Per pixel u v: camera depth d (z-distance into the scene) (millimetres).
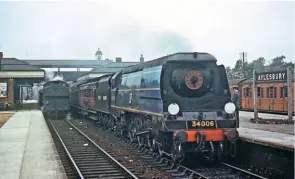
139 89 13562
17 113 36000
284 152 9859
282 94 24281
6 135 17734
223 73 11508
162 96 11070
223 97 11453
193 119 10859
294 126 15672
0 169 9781
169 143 11367
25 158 11477
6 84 40438
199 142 10539
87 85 29047
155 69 11953
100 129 22953
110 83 19719
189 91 11164
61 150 14789
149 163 11617
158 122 11227
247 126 15836
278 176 10086
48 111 32906
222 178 9656
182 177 9758
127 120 16531
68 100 33375
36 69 41031
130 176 9789
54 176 8969
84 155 13477
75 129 22719
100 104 22703
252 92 28703
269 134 12344
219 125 10906
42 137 16938
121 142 16750
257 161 11125
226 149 11391
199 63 11430
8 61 42156
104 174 10281
